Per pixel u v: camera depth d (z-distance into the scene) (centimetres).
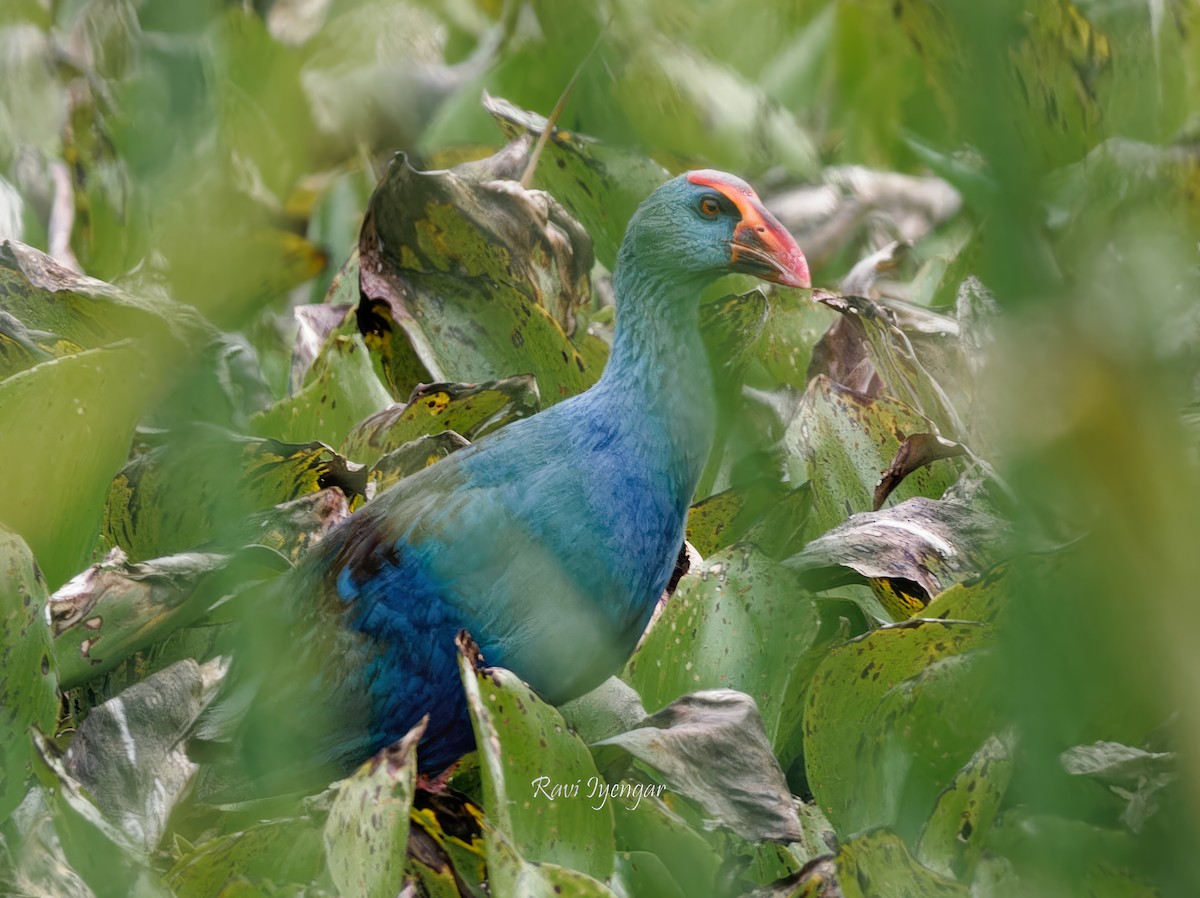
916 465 855
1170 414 214
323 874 592
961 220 1271
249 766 682
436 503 712
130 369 726
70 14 1424
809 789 763
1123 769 650
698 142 1277
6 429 701
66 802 555
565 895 545
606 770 696
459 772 771
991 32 296
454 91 1400
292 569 734
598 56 1273
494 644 701
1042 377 220
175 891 591
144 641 725
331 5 1443
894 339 933
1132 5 1312
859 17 1402
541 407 984
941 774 702
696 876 656
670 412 735
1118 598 226
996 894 609
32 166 1210
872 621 848
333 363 935
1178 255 415
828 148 1445
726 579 762
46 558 751
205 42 887
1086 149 1255
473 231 952
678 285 747
